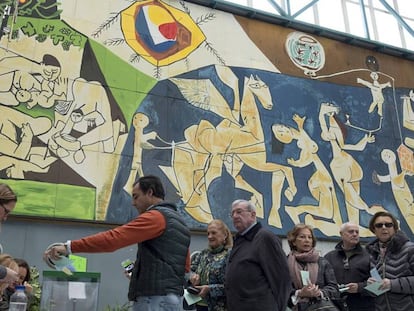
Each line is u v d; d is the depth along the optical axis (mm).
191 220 8328
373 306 4973
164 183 8391
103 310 7309
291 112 10008
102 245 3133
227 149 9109
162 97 8969
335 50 11180
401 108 11328
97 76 8586
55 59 8375
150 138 8578
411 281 4477
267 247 3928
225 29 10117
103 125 8328
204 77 9477
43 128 7883
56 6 8719
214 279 4680
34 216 7324
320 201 9500
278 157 9484
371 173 10266
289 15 11125
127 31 9148
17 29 8242
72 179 7781
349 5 12219
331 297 4527
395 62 11828
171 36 9508
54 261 3145
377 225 4922
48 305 3473
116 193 7992
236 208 4219
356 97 10898
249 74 9930
